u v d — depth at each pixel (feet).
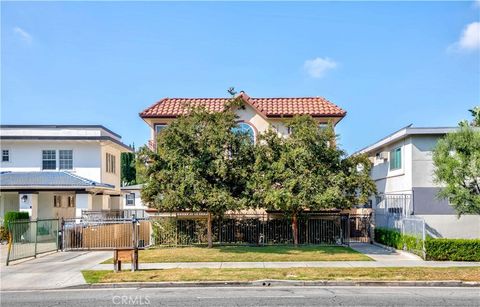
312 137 68.54
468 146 57.88
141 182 69.67
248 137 71.67
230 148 70.03
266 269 49.37
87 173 101.35
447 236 68.39
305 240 77.00
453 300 35.60
